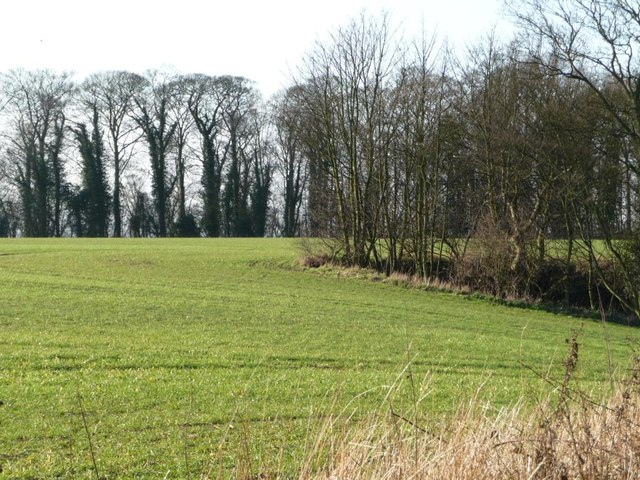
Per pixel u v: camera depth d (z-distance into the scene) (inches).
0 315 866.8
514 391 565.6
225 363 648.4
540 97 1346.0
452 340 882.1
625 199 1316.4
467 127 1478.8
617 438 283.6
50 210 3105.3
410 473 250.2
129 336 775.7
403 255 1606.8
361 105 1600.6
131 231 3245.6
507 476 258.8
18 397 480.1
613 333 1130.0
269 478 309.9
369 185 1615.4
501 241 1425.9
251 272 1520.7
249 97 3213.6
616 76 1234.0
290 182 3287.4
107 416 443.5
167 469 348.2
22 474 334.3
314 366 671.1
